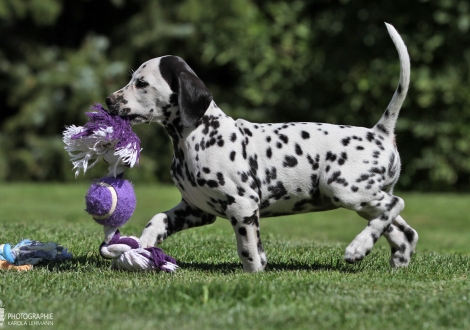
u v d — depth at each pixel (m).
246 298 5.98
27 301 6.03
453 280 7.12
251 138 7.45
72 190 21.44
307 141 7.45
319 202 7.55
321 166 7.39
